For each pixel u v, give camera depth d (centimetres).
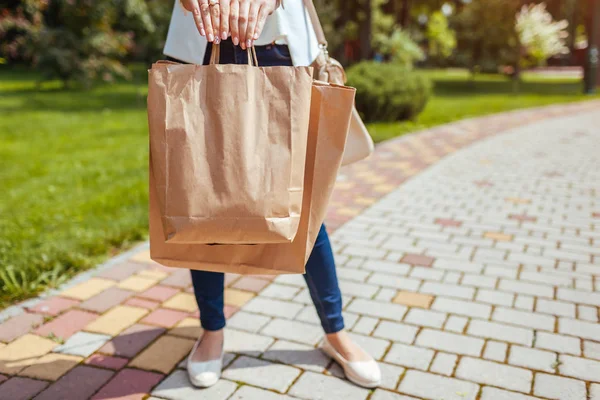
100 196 458
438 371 221
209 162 157
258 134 159
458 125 878
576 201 455
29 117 940
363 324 258
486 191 487
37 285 291
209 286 215
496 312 268
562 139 737
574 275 309
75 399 205
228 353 234
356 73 923
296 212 164
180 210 157
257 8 166
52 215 409
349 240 366
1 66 2286
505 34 1767
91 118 942
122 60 1959
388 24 1827
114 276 308
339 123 174
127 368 223
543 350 234
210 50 185
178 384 214
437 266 323
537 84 1931
